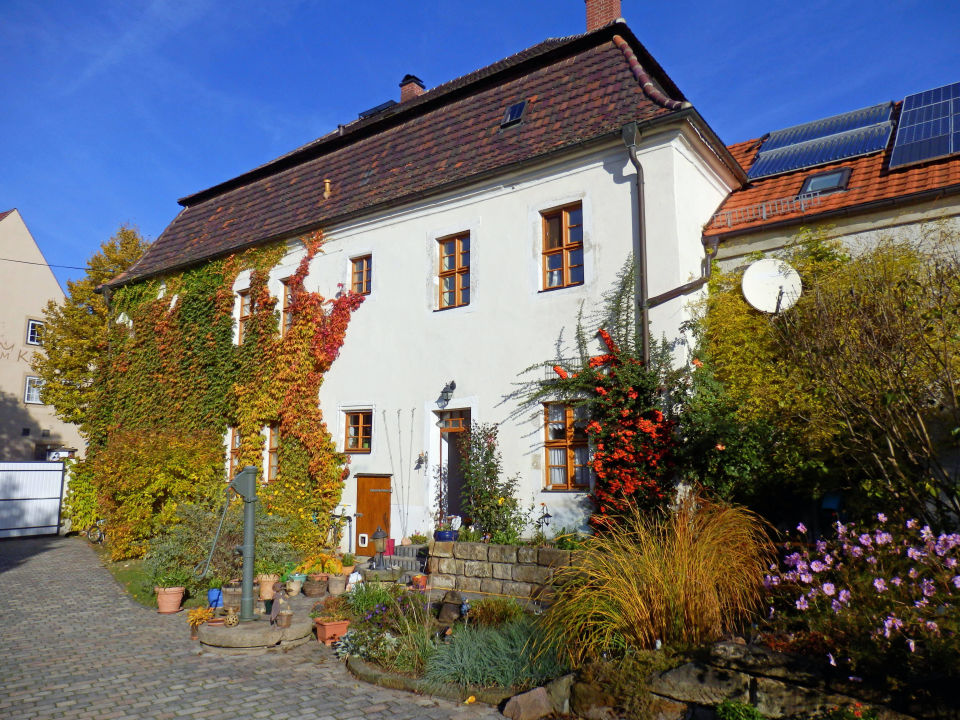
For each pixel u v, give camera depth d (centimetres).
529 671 670
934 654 493
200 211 2095
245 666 778
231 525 1183
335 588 1145
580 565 747
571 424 1156
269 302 1681
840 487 900
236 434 1736
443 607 862
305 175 1797
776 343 955
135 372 2023
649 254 1110
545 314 1209
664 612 645
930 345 686
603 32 1341
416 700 664
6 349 2905
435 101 1577
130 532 1522
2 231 2933
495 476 1198
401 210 1452
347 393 1498
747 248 1180
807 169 1338
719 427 966
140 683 714
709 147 1201
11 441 2891
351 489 1459
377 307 1473
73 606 1100
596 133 1184
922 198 1038
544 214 1252
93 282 2634
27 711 636
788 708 530
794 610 644
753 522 761
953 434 655
